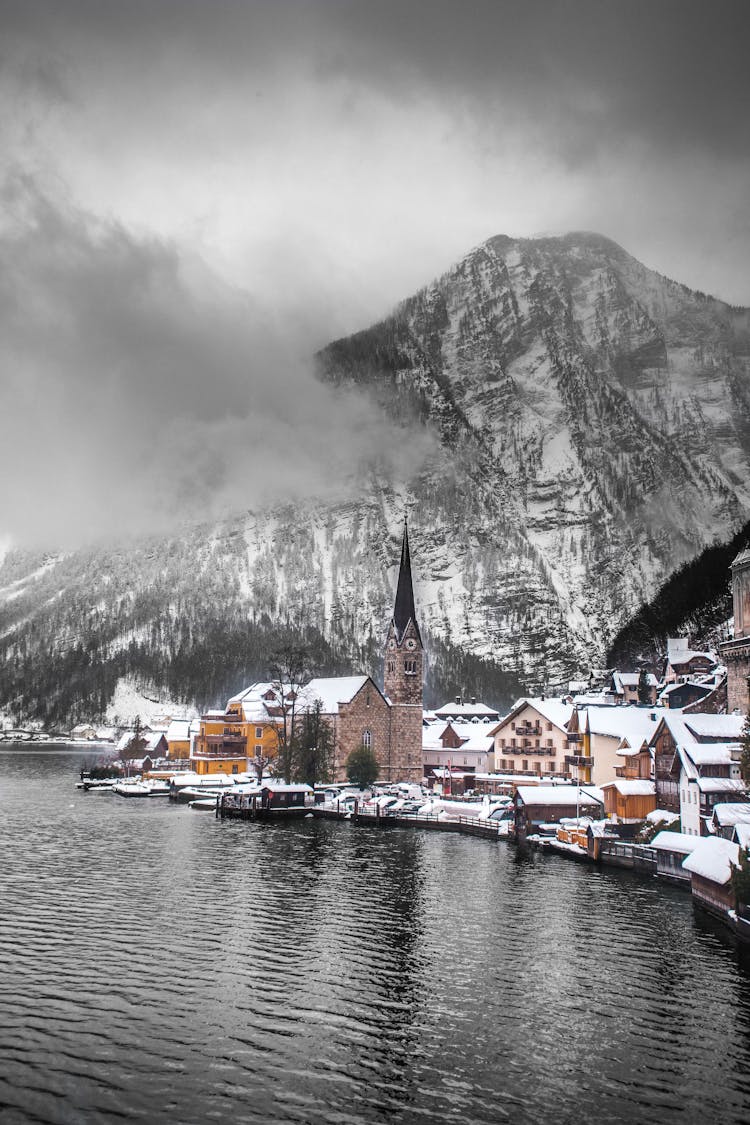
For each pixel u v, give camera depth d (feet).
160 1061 165.89
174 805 574.15
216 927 250.57
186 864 347.97
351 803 530.68
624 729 488.85
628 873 336.29
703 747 356.38
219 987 202.49
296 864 351.46
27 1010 187.32
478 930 250.78
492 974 213.25
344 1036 177.68
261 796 520.42
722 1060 168.55
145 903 278.05
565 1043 175.22
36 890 296.10
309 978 209.36
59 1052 168.35
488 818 466.29
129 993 197.88
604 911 273.75
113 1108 149.28
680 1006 193.77
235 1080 159.53
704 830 333.01
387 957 225.56
